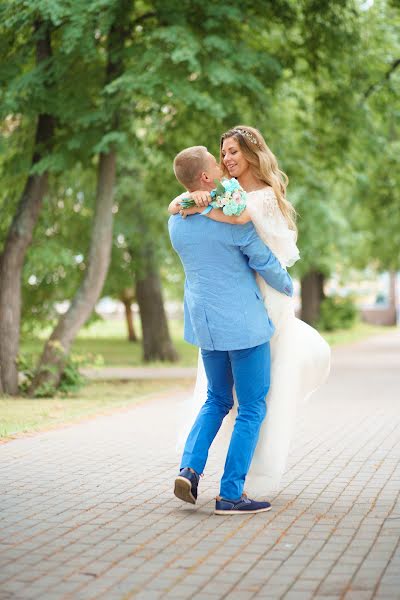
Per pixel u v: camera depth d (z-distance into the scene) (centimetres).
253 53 1714
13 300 1770
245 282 654
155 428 1195
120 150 1727
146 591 473
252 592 472
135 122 1986
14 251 1784
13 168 1819
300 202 2889
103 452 972
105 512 665
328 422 1263
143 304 2991
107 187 1836
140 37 1780
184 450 671
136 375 2378
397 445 1026
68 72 1747
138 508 678
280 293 668
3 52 1730
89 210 2491
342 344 3919
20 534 597
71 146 1706
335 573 505
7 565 523
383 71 2047
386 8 2027
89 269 1834
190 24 1747
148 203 2567
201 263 651
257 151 658
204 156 665
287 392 669
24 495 729
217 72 1634
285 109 2116
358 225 4016
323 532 600
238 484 655
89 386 1995
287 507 682
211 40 1650
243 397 661
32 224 1805
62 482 788
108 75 1770
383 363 2712
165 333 3002
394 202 3209
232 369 660
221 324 648
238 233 642
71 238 2448
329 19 1838
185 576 500
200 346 664
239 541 577
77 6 1551
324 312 5034
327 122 2116
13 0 1571
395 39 2028
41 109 1688
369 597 462
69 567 519
